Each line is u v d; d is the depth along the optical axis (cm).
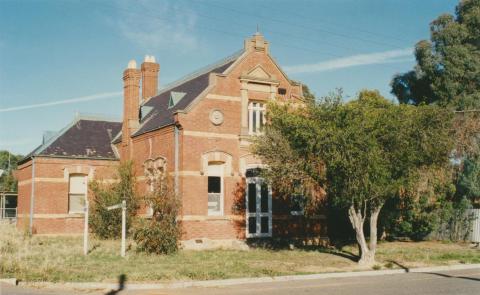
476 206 2891
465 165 2752
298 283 1426
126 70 2984
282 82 2562
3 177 6084
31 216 2864
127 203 2616
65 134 3141
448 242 2717
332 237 2827
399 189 1861
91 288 1296
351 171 1653
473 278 1521
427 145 1794
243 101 2444
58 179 2952
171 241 2020
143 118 3009
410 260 1948
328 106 1712
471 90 3872
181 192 2269
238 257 1980
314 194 2159
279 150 1767
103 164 3067
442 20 4000
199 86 2597
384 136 1700
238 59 2461
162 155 2480
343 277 1556
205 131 2347
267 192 2489
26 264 1576
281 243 2458
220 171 2397
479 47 3966
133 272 1523
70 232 2923
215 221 2320
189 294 1229
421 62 4028
